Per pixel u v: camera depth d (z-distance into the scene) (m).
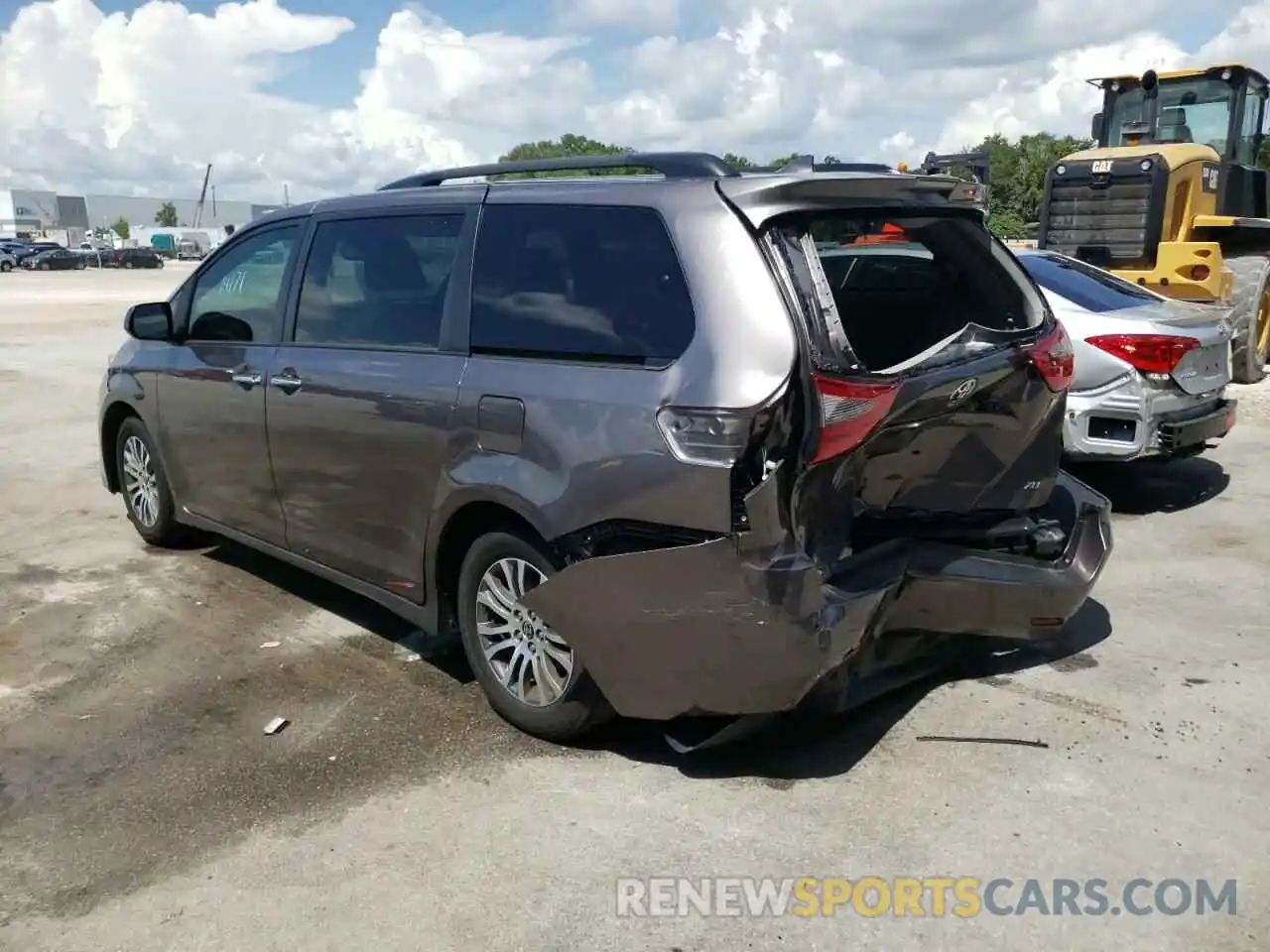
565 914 2.96
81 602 5.36
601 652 3.51
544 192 3.89
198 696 4.31
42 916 2.97
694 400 3.26
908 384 3.42
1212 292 10.87
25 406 11.14
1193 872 3.12
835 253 4.72
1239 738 3.89
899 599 3.73
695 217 3.44
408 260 4.29
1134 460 6.73
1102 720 4.02
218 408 5.12
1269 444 8.82
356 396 4.29
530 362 3.72
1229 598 5.33
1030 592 4.01
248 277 5.09
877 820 3.38
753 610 3.23
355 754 3.84
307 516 4.73
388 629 4.99
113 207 139.25
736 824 3.36
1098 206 11.52
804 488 3.28
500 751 3.84
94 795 3.58
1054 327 4.24
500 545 3.85
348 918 2.95
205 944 2.86
